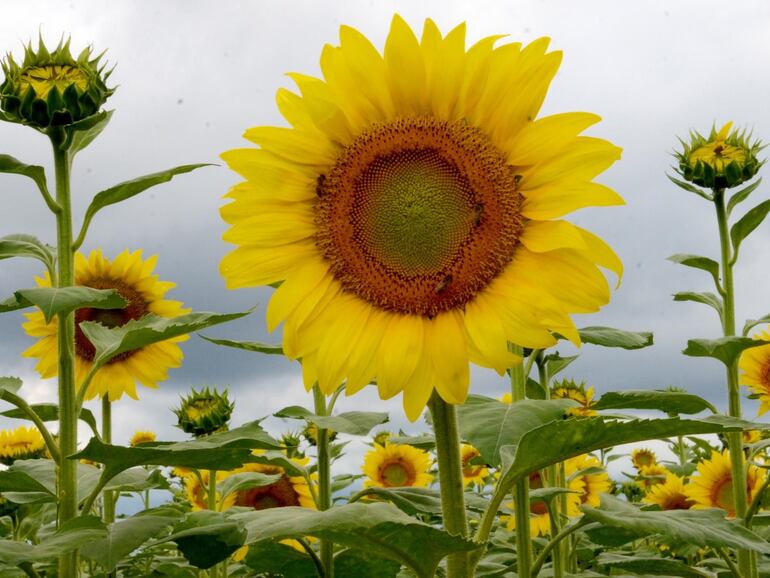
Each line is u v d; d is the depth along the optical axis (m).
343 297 0.61
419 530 0.49
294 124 0.61
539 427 0.50
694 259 0.89
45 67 0.70
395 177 0.60
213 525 0.57
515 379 0.74
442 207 0.60
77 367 1.08
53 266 0.69
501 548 0.98
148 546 0.76
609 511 0.57
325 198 0.61
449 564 0.52
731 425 0.50
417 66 0.59
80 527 0.54
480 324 0.56
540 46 0.58
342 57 0.60
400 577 0.94
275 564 0.72
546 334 0.55
